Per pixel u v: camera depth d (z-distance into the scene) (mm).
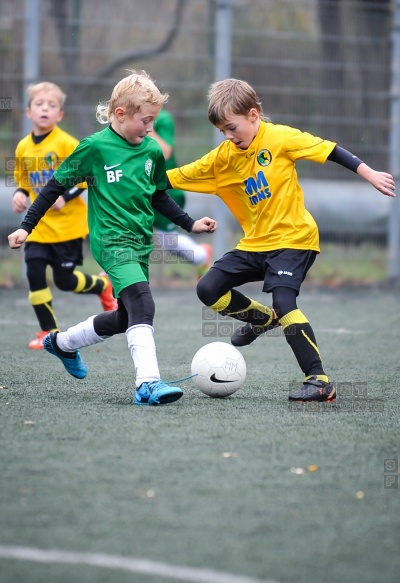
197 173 14906
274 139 14359
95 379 16094
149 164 14094
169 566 7684
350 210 36125
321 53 35094
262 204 14430
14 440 11375
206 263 27312
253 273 14750
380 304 30234
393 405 14023
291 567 7715
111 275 13789
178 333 22875
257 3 35500
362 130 35562
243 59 34656
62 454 10773
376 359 19266
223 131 14320
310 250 14516
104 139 13875
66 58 33438
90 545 8094
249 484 9773
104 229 13828
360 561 7871
